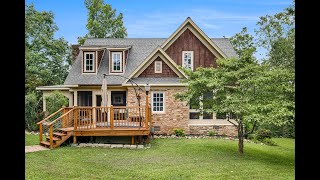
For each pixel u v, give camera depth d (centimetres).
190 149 1344
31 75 2564
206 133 1912
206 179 846
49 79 2834
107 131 1416
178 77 1962
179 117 1884
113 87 1994
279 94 1195
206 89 1338
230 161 1108
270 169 987
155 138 1719
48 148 1312
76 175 858
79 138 1466
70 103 2209
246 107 1174
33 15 2727
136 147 1374
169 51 2022
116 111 1933
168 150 1321
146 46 2253
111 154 1209
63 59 2995
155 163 1052
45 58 2848
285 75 1174
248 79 1202
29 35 2738
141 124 1540
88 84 1984
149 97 1884
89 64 2062
